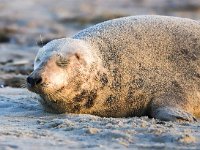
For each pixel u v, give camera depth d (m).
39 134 23.61
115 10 98.94
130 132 23.70
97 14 90.44
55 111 29.61
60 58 28.70
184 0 113.62
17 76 43.72
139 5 108.56
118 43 30.58
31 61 52.25
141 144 22.14
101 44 30.44
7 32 71.00
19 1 107.94
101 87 29.48
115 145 21.89
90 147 21.34
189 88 29.86
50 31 72.62
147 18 32.06
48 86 27.62
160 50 30.64
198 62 30.53
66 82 28.44
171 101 29.39
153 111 29.22
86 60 29.20
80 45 29.70
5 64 50.34
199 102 29.88
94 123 25.75
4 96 34.44
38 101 31.27
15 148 20.97
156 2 112.12
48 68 28.06
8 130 24.41
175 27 31.56
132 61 30.19
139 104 29.80
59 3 109.56
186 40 31.06
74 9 101.69
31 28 75.88
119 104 29.80
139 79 29.89
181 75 30.16
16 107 31.20
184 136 22.83
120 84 29.73
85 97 29.22
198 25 32.19
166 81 29.95
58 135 23.52
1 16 87.56
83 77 28.98
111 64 29.91
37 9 99.31
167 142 22.58
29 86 27.61
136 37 30.88
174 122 27.14
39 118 28.05
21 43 64.06
